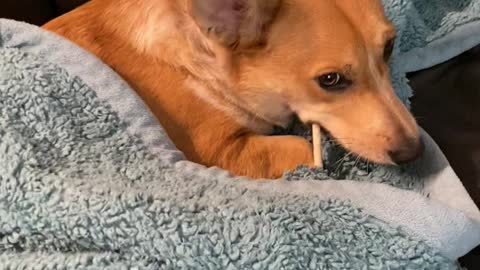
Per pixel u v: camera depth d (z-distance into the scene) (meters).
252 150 0.50
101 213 0.37
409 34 0.58
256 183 0.42
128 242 0.37
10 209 0.39
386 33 0.45
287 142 0.50
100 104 0.45
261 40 0.45
